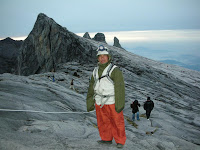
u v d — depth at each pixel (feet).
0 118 15.34
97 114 12.18
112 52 169.27
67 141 13.05
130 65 148.05
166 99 89.20
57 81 78.28
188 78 176.96
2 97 22.76
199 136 37.22
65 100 37.35
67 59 140.87
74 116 28.17
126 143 15.24
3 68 209.67
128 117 46.68
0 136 10.62
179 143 25.84
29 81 48.55
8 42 263.49
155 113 51.70
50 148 10.43
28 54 147.02
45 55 142.92
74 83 79.71
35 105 24.59
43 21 147.95
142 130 34.42
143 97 78.79
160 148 17.79
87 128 20.98
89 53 149.79
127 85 99.55
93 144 12.50
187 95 119.03
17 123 16.01
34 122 17.66
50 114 23.43
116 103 10.88
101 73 11.42
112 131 12.00
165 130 36.32
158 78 141.08
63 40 143.54
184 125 44.68
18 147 9.23
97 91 11.66
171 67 224.33
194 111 78.13
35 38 147.74
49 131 16.03
